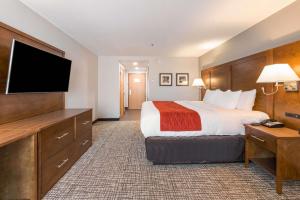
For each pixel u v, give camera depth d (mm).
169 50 5164
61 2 2334
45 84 2480
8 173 1642
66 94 3604
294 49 2215
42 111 2666
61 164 2141
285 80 2043
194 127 2516
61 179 2107
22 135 1470
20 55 1956
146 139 2490
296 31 2297
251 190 1889
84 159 2701
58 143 2066
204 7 2486
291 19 2369
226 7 2488
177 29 3391
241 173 2270
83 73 4586
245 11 2607
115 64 5988
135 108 9633
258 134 2141
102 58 5961
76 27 3270
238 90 3465
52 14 2697
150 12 2648
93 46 4656
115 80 6027
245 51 3410
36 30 2623
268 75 2166
